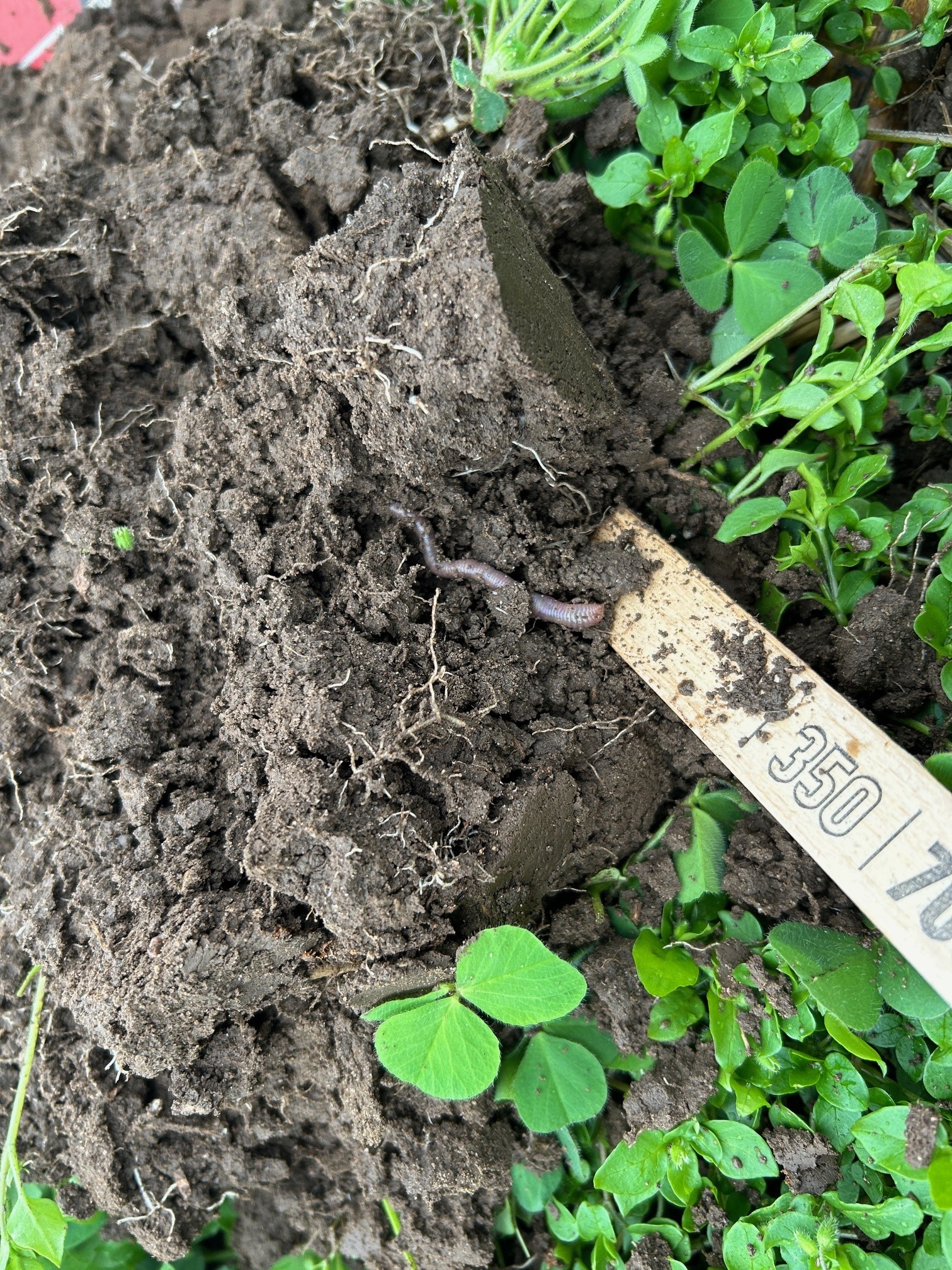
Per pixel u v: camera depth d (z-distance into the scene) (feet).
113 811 0.69
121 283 0.75
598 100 0.74
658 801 0.71
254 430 0.67
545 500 0.68
